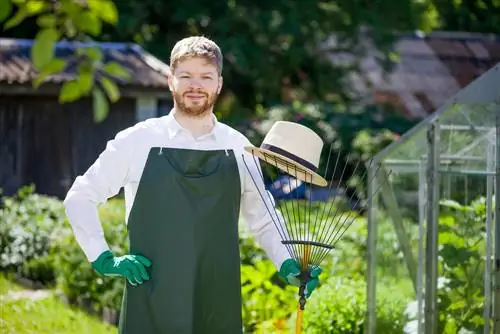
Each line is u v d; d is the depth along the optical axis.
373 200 9.17
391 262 9.02
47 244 14.22
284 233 6.19
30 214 15.55
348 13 29.00
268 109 28.67
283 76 29.94
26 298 12.53
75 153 22.39
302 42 28.78
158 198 5.86
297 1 28.44
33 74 21.69
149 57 23.50
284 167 6.11
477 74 34.28
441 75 34.00
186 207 5.86
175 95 5.93
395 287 8.98
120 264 5.79
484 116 7.65
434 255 8.09
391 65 30.34
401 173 8.77
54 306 12.04
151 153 5.90
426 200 8.17
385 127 28.75
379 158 9.02
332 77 30.56
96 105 5.11
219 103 28.72
